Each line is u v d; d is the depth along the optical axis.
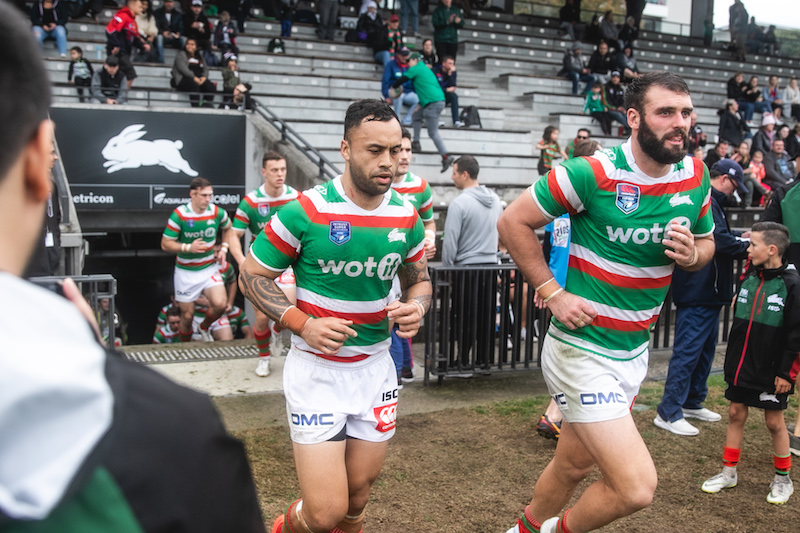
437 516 3.60
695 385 5.08
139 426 0.71
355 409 2.75
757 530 3.55
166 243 7.95
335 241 2.69
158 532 0.69
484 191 5.86
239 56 14.51
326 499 2.63
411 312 2.79
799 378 4.54
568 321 2.70
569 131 15.05
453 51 14.81
